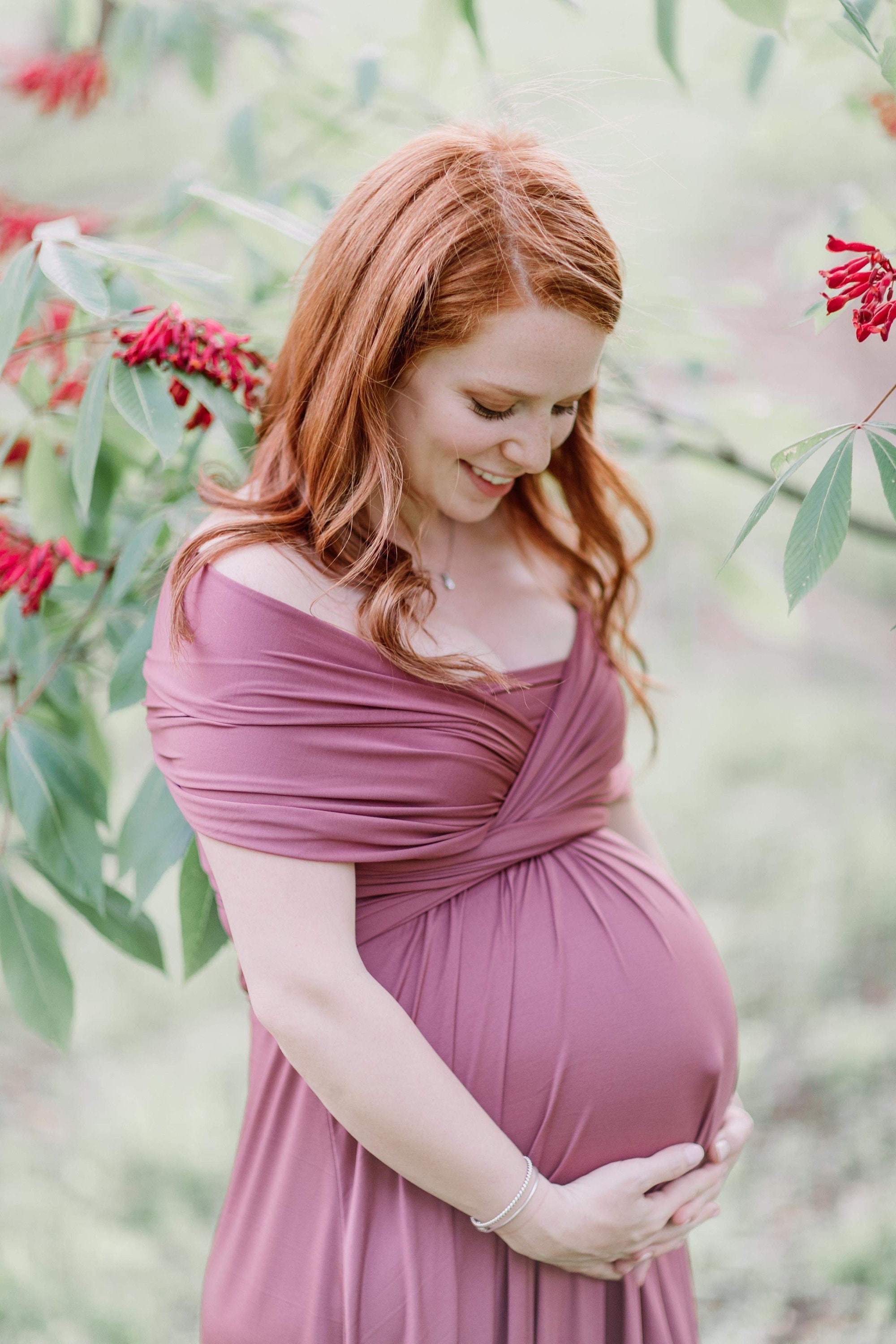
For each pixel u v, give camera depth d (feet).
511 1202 4.02
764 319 18.92
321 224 6.14
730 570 8.08
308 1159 4.41
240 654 3.93
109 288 5.45
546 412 4.05
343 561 4.22
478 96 6.82
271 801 3.91
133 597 5.64
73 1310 8.30
